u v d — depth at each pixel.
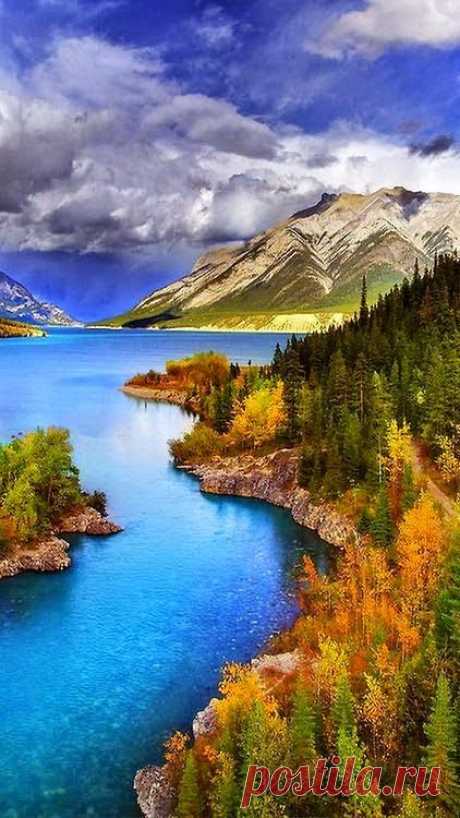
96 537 105.19
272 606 82.44
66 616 79.94
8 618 79.38
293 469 126.62
